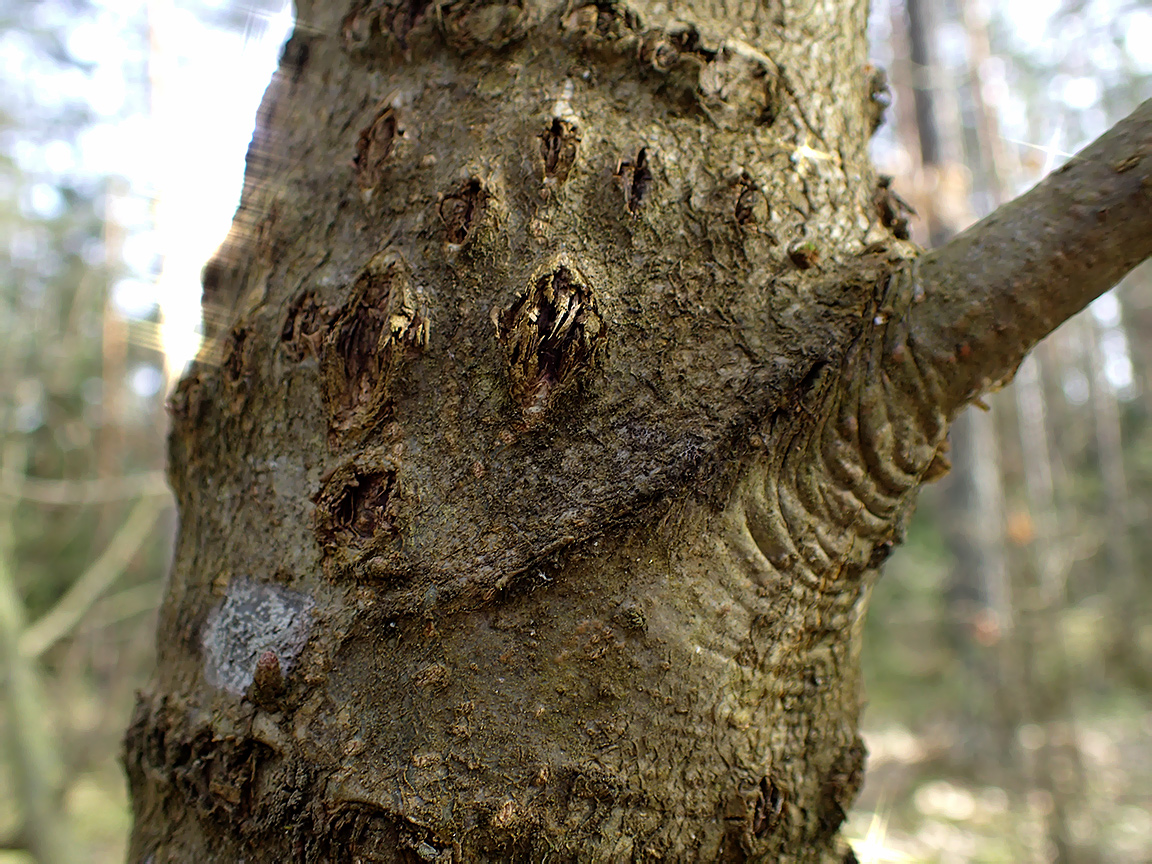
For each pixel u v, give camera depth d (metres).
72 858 0.76
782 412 0.19
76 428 1.69
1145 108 0.18
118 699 1.47
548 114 0.19
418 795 0.17
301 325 0.19
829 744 0.20
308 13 0.22
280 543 0.19
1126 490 2.40
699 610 0.18
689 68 0.19
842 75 0.22
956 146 1.16
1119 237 0.18
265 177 0.22
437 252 0.19
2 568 0.88
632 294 0.18
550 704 0.17
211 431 0.20
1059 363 2.38
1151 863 0.87
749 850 0.18
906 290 0.19
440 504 0.18
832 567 0.19
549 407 0.18
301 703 0.18
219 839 0.18
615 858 0.17
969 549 1.37
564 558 0.18
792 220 0.20
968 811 1.09
